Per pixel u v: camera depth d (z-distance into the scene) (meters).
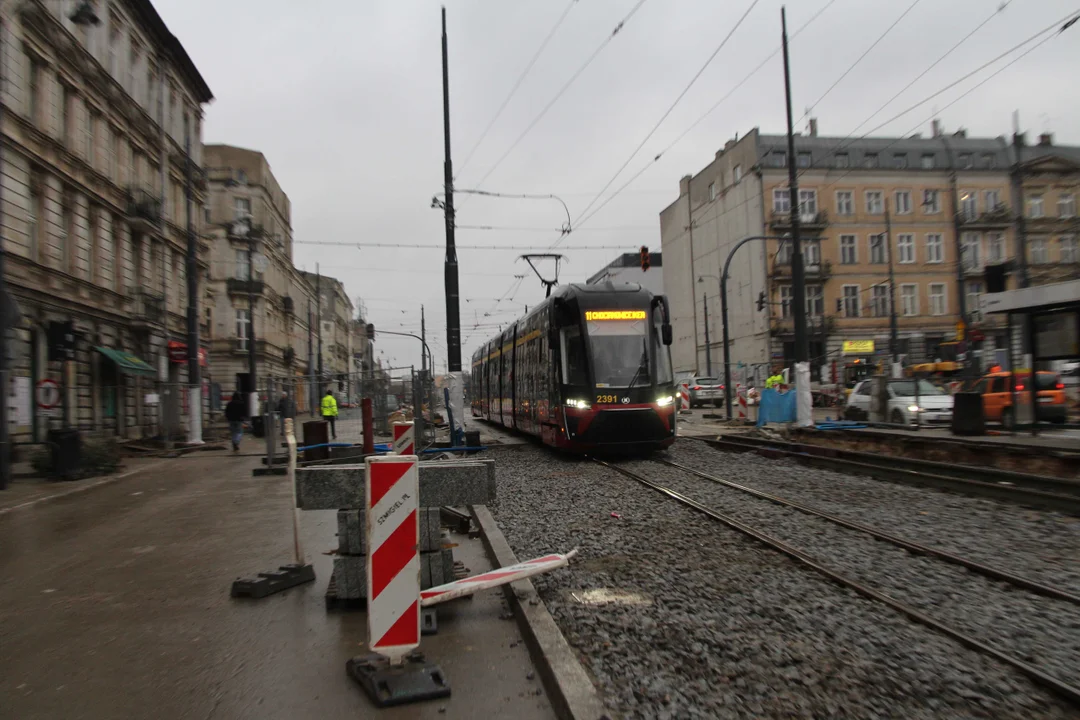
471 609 5.16
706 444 18.98
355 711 3.57
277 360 55.59
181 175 30.14
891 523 8.17
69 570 6.50
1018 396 16.47
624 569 6.29
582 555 6.87
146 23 26.34
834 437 18.47
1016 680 3.91
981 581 5.81
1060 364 24.34
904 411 20.56
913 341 33.00
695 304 58.62
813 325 49.06
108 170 22.98
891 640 4.50
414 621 3.92
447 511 8.43
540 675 3.99
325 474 5.18
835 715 3.49
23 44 17.88
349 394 35.81
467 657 4.26
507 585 5.42
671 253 63.59
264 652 4.36
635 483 11.70
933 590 5.58
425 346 47.94
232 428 19.62
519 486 11.70
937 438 15.32
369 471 3.91
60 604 5.43
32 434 17.95
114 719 3.51
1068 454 11.38
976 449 13.49
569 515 8.99
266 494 11.23
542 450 18.39
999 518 8.38
